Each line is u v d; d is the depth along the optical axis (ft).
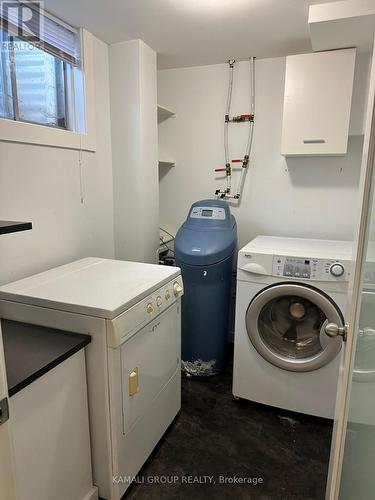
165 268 6.23
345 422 3.66
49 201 6.22
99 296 4.77
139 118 7.38
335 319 6.06
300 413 6.81
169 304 5.77
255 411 6.99
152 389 5.53
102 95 7.32
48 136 5.99
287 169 8.46
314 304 6.37
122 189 7.84
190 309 7.72
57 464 4.22
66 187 6.59
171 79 9.05
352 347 3.48
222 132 8.87
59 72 6.50
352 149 7.88
